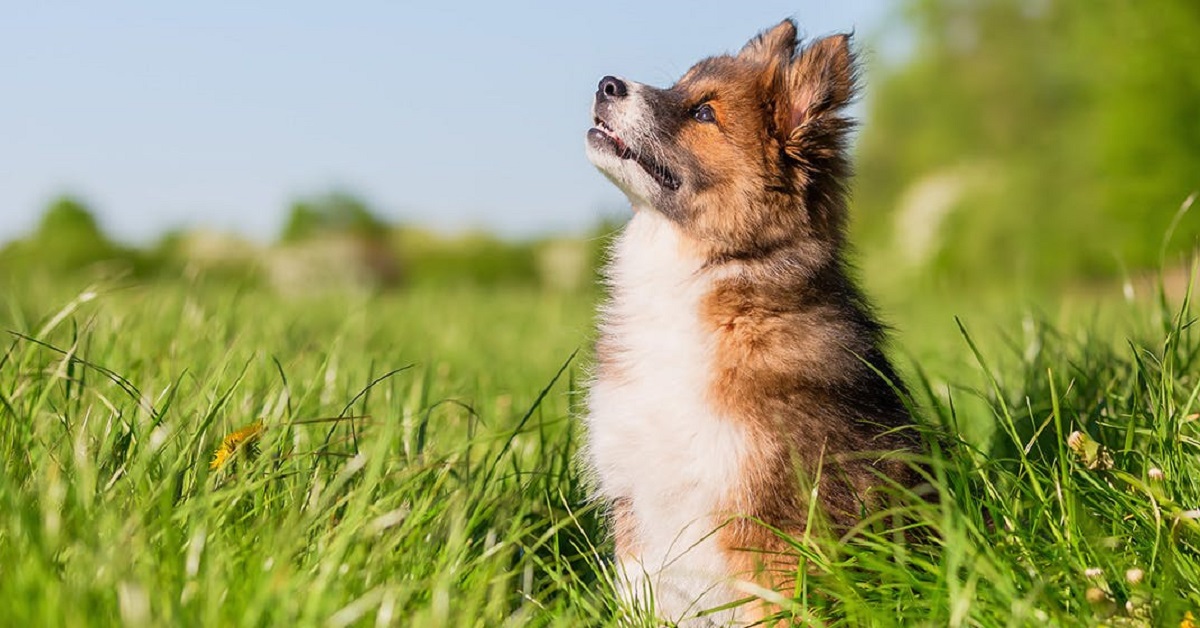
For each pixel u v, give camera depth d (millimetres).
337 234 22656
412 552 3371
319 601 2828
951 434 4020
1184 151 22016
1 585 2799
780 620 3693
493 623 3236
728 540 3893
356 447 3938
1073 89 24906
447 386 5969
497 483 4156
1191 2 22609
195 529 3072
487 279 22609
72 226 18906
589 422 4340
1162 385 3957
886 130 28094
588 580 4230
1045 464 3924
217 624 2717
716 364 3998
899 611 3311
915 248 25406
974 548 3377
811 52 4531
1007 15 26344
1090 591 3145
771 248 4320
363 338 7547
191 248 17297
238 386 4355
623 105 4543
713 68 4750
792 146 4441
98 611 2734
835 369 3967
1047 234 23594
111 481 3352
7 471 3287
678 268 4348
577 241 20578
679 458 3975
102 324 5539
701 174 4398
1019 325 6699
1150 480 3619
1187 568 3342
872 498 3861
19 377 4012
